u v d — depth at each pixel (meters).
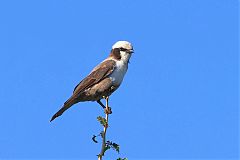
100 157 8.36
